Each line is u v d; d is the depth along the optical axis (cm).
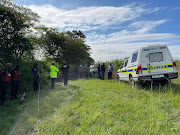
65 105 490
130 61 819
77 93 665
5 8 810
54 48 2148
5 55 777
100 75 1470
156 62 682
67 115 397
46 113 420
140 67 684
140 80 676
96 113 382
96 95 605
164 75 673
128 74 838
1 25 827
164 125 305
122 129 295
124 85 867
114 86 853
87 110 421
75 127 320
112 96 587
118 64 1723
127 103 469
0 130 320
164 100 475
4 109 475
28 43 897
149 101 482
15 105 525
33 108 461
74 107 456
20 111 457
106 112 394
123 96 577
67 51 2244
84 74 1755
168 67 677
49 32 2078
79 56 2397
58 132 300
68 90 764
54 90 784
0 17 807
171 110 397
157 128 288
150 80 669
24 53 933
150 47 693
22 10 988
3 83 542
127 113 382
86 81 1215
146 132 280
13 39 834
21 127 336
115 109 420
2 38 824
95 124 326
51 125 333
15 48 853
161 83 754
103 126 314
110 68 1439
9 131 319
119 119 352
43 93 699
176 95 522
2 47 780
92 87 827
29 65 888
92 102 501
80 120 353
